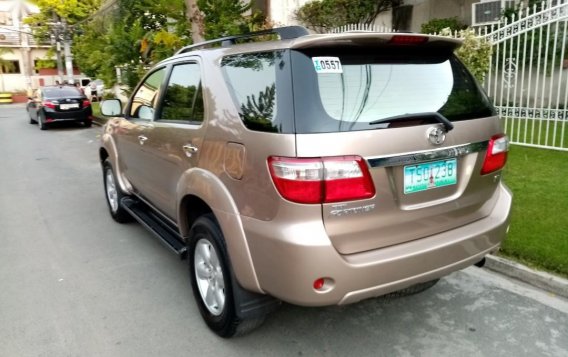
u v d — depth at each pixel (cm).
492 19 1084
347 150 237
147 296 377
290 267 238
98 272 424
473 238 283
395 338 311
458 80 305
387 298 301
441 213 277
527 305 346
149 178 418
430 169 267
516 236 424
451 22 1175
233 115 277
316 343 308
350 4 1368
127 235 519
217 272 306
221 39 341
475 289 372
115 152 509
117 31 1084
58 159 1034
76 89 1720
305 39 250
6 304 369
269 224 247
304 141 234
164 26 1054
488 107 309
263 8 1549
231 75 292
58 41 2647
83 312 354
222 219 276
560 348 295
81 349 308
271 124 248
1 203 670
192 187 310
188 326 332
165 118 377
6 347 311
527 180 587
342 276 240
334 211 239
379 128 247
